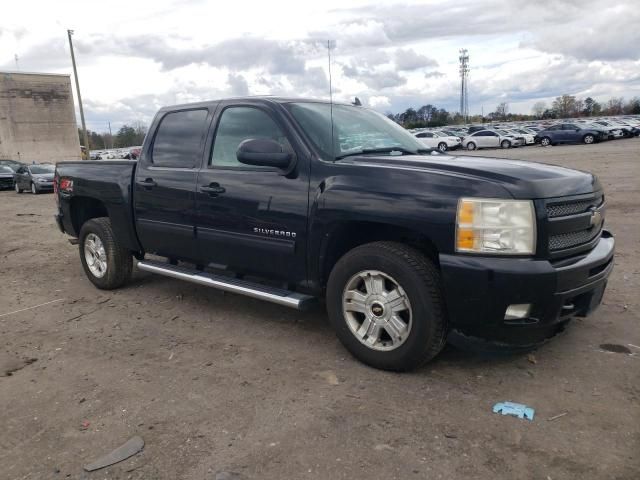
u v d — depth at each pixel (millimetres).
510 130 42188
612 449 2803
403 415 3182
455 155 4535
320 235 3908
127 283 6109
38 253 8664
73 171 6133
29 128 56906
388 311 3664
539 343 3578
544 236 3289
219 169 4605
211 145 4754
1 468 2830
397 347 3635
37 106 57188
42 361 4168
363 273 3738
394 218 3529
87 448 2975
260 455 2846
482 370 3736
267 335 4527
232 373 3826
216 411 3307
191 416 3258
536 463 2709
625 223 8719
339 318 3908
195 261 4949
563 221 3414
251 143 4027
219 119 4758
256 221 4277
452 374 3689
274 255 4238
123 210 5480
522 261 3252
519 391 3432
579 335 4277
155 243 5281
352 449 2869
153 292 5914
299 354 4113
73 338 4637
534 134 40531
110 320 5062
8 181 27672
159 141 5262
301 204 3996
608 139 40938
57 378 3855
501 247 3266
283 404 3359
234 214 4422
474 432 2988
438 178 3473
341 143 4238
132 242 5547
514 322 3330
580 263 3438
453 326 3531
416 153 4480
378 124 4875
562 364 3793
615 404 3244
